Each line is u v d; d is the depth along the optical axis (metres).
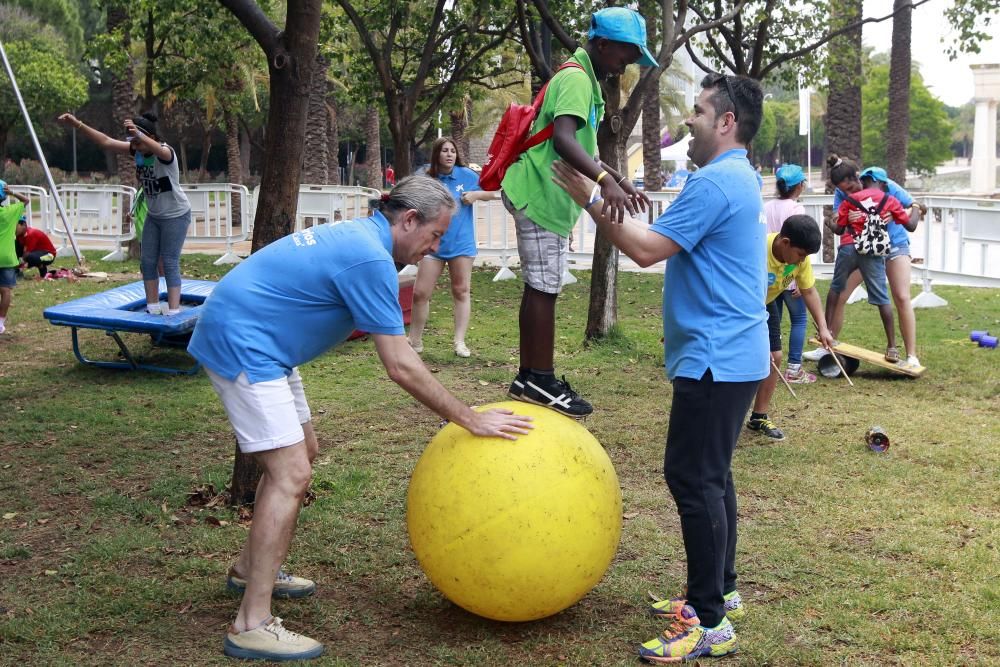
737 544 5.09
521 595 3.85
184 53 16.88
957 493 5.89
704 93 3.96
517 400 4.41
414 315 9.91
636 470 6.46
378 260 3.75
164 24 16.47
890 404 8.17
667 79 43.38
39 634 4.09
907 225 8.99
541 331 4.32
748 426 7.30
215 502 5.70
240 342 3.79
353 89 16.45
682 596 4.38
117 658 3.92
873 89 67.12
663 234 3.74
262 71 29.47
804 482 6.12
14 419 7.68
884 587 4.55
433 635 4.14
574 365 9.61
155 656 3.95
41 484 6.14
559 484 3.82
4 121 44.94
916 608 4.32
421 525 3.95
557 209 4.21
